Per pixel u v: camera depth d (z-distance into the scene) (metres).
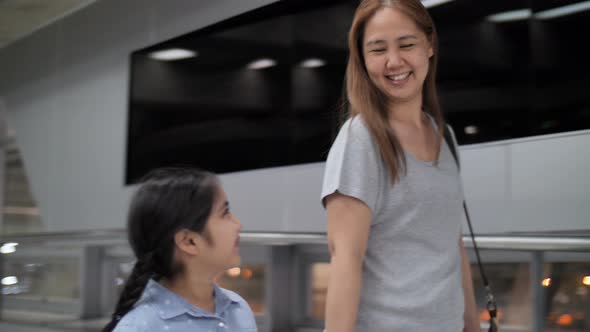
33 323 5.43
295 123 3.78
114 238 5.05
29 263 6.08
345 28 3.51
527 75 2.71
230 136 4.20
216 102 4.32
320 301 3.85
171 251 1.43
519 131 2.72
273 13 3.94
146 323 1.40
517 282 2.88
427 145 1.62
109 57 5.20
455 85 2.99
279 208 3.80
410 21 1.55
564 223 2.51
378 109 1.55
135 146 4.92
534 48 2.69
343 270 1.47
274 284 3.92
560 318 2.63
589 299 2.54
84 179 5.42
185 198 1.41
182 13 4.57
